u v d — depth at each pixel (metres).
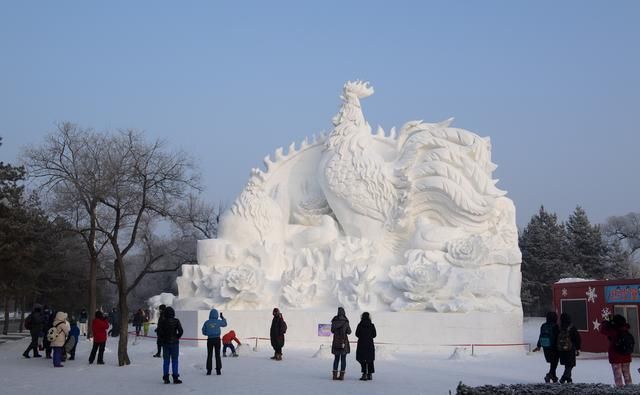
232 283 27.88
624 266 68.44
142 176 24.48
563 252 69.25
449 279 27.09
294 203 32.62
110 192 25.19
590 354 26.27
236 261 29.61
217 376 16.88
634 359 23.98
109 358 22.23
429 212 29.92
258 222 30.33
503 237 28.45
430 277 26.92
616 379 14.50
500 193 29.27
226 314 27.66
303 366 19.59
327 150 31.73
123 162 25.64
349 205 30.25
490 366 20.73
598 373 18.97
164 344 15.56
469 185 29.28
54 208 31.72
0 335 42.81
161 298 34.12
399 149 31.38
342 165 30.59
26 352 23.03
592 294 27.00
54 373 17.66
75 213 35.12
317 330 26.95
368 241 29.62
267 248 29.72
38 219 34.09
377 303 27.56
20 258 33.53
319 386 14.98
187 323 28.22
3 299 48.34
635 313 24.98
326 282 28.48
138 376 16.92
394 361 22.09
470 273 27.23
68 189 29.67
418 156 30.38
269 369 18.64
